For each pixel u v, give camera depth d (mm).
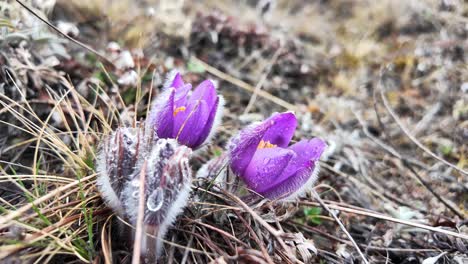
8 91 196
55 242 141
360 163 240
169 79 169
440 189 229
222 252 149
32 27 218
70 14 272
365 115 278
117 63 231
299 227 190
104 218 156
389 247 195
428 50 315
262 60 301
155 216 134
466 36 329
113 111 192
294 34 338
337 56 318
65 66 221
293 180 156
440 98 286
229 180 165
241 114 263
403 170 241
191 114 159
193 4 330
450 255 185
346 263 180
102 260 148
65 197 160
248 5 361
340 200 205
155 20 290
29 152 193
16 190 175
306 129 258
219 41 302
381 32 349
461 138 255
